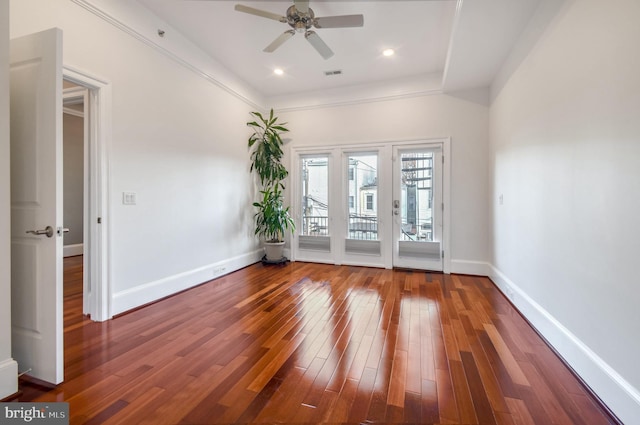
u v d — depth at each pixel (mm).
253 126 4770
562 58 1993
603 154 1568
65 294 3230
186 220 3451
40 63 1677
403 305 2961
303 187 5125
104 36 2514
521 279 2766
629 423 1342
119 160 2656
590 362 1636
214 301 3057
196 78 3580
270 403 1522
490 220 3951
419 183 4434
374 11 2873
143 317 2629
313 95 4902
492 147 3824
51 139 1650
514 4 2346
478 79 3783
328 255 4926
